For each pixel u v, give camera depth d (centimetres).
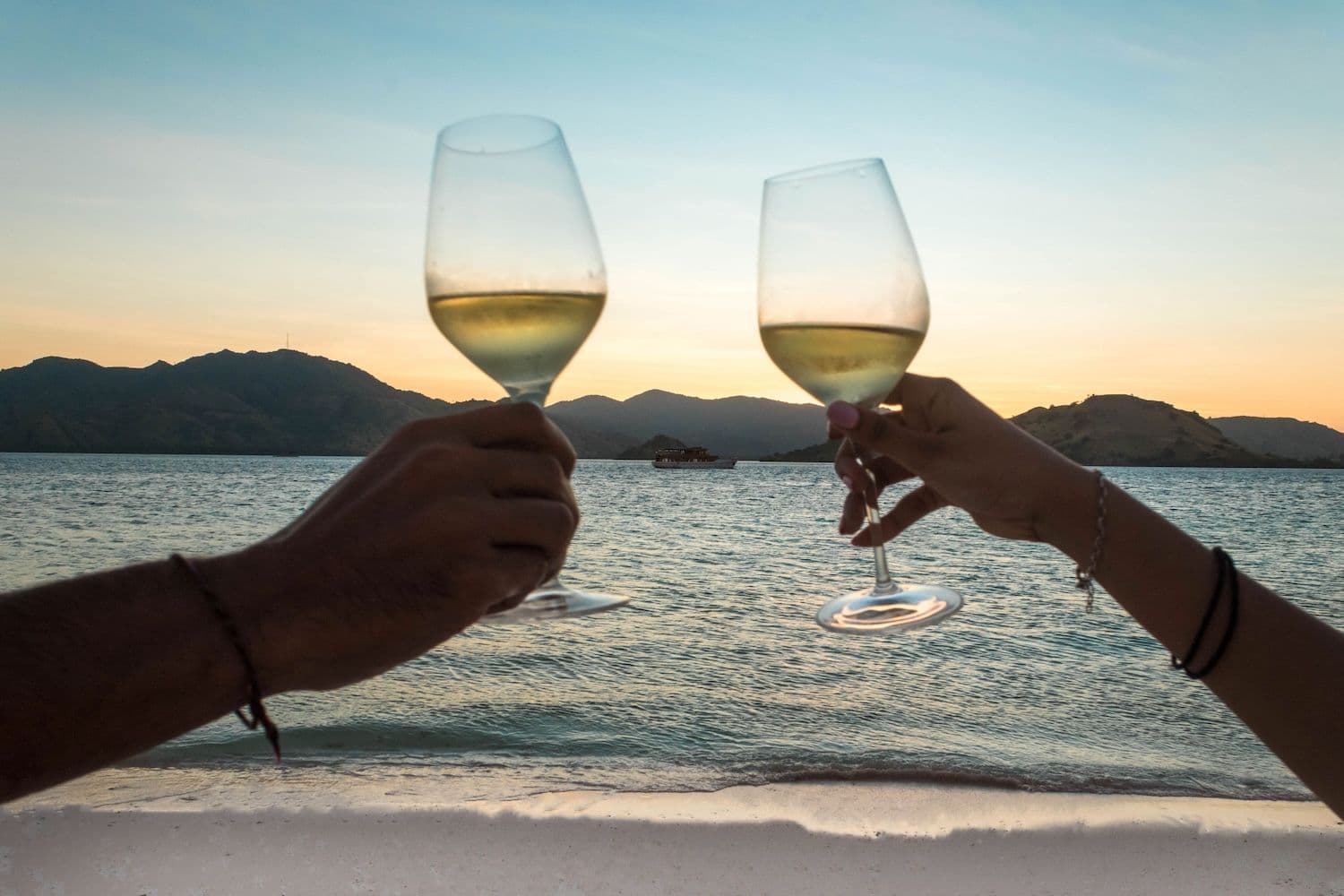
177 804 293
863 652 1072
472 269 100
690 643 1134
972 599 1520
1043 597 1561
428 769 530
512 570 63
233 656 57
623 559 2323
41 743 52
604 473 13062
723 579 1906
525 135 104
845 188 119
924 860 252
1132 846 260
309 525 63
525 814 281
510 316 101
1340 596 1650
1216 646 87
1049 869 246
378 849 256
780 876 241
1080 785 457
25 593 56
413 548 61
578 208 106
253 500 4684
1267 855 253
